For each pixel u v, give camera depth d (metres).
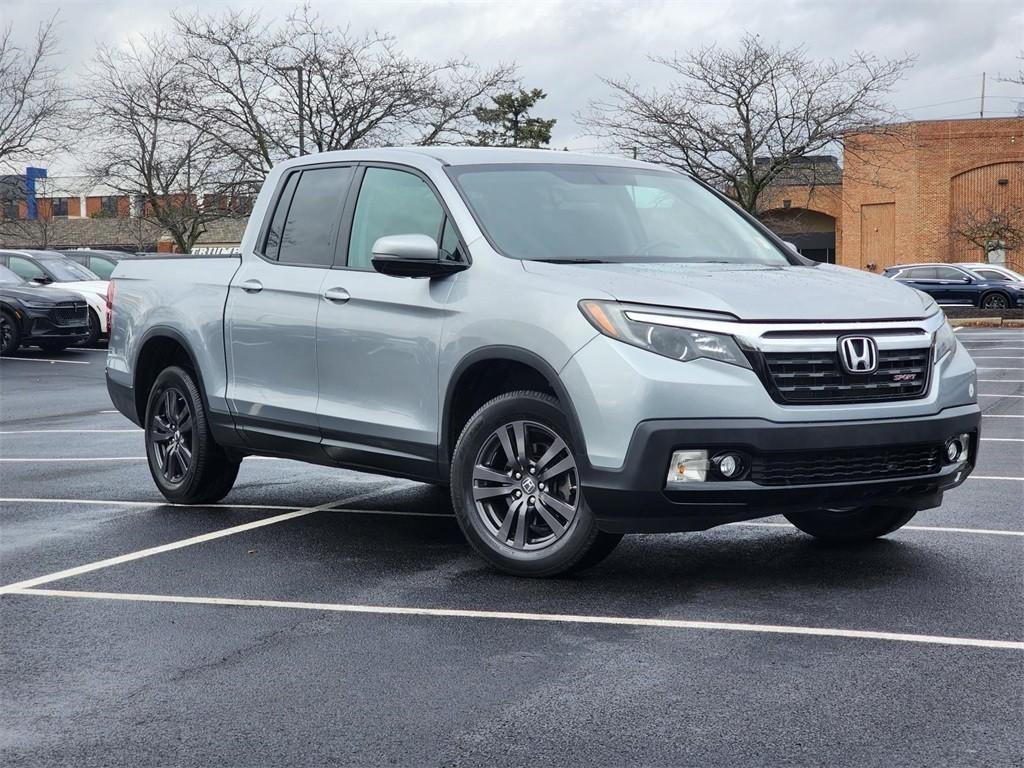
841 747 3.62
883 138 43.66
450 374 5.96
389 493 8.38
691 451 5.16
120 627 5.09
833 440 5.20
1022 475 8.76
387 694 4.18
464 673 4.39
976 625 4.89
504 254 5.95
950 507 7.50
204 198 37.91
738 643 4.69
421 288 6.16
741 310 5.23
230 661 4.59
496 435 5.79
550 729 3.81
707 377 5.16
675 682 4.24
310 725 3.89
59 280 25.42
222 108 34.69
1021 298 38.59
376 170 6.82
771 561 6.09
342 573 5.98
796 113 38.97
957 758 3.52
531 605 5.31
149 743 3.77
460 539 6.79
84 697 4.22
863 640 4.71
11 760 3.65
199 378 7.59
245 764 3.58
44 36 37.66
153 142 37.72
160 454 8.09
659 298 5.31
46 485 8.84
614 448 5.23
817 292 5.54
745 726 3.80
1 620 5.23
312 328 6.75
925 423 5.39
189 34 34.34
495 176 6.50
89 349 25.02
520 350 5.59
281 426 6.98
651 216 6.58
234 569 6.11
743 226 6.89
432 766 3.54
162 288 7.94
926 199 57.16
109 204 76.12
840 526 6.45
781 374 5.20
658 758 3.56
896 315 5.50
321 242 6.94
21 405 15.09
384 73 34.72
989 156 56.28
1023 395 14.96
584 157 7.01
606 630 4.90
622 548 6.45
